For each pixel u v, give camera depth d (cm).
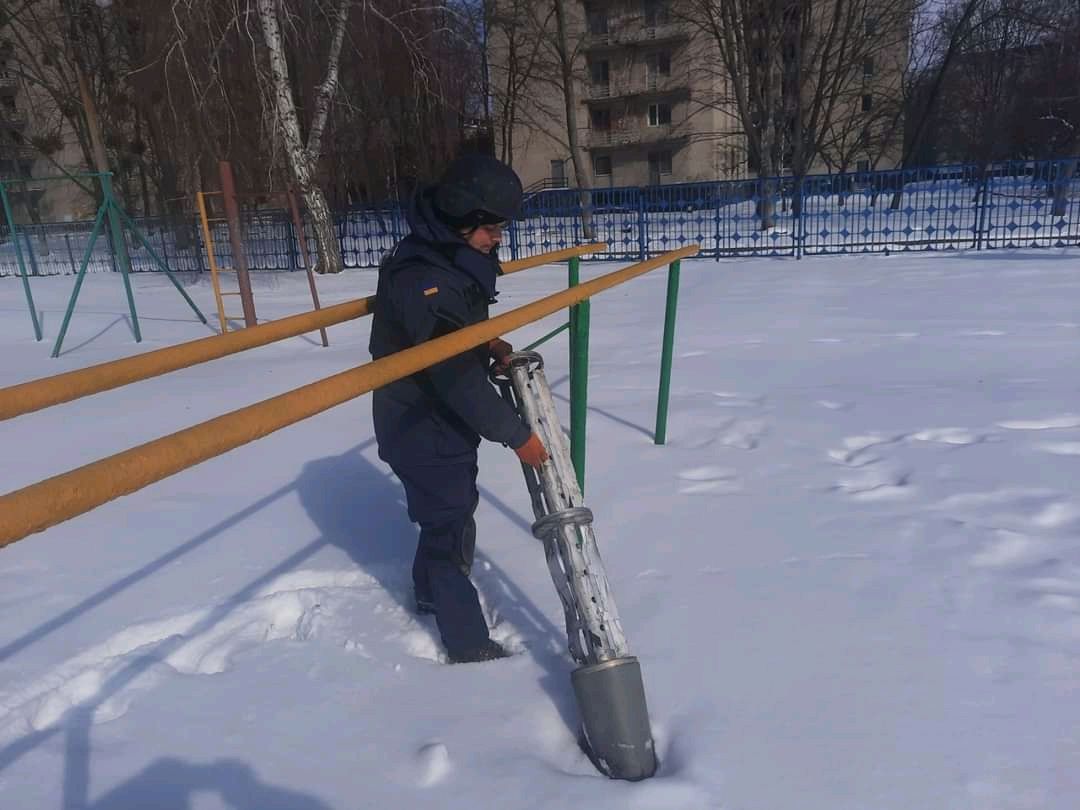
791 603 251
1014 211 1553
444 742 196
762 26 2289
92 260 1972
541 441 200
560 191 1645
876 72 3164
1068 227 1354
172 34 1364
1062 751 183
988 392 502
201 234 1748
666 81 4075
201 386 627
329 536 320
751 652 225
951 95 3475
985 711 197
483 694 215
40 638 250
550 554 198
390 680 223
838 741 188
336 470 398
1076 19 2719
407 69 1797
